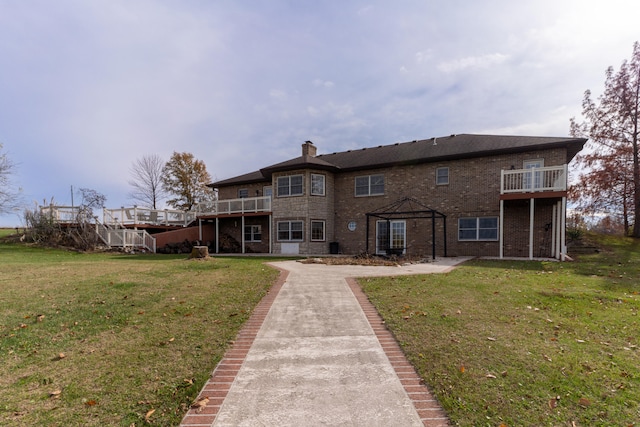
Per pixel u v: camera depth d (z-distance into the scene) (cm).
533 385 329
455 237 1636
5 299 675
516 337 453
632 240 1781
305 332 502
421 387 336
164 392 329
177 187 3700
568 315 548
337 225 1975
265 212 2012
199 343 457
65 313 589
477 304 610
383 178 1844
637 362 377
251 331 508
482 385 331
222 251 2242
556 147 1441
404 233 1762
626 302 618
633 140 1900
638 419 275
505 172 1395
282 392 331
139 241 2028
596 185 1961
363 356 414
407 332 484
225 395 326
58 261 1392
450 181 1659
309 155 2119
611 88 1950
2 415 290
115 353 425
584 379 338
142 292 741
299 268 1116
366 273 978
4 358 411
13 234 2427
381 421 280
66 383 348
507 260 1322
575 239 1756
